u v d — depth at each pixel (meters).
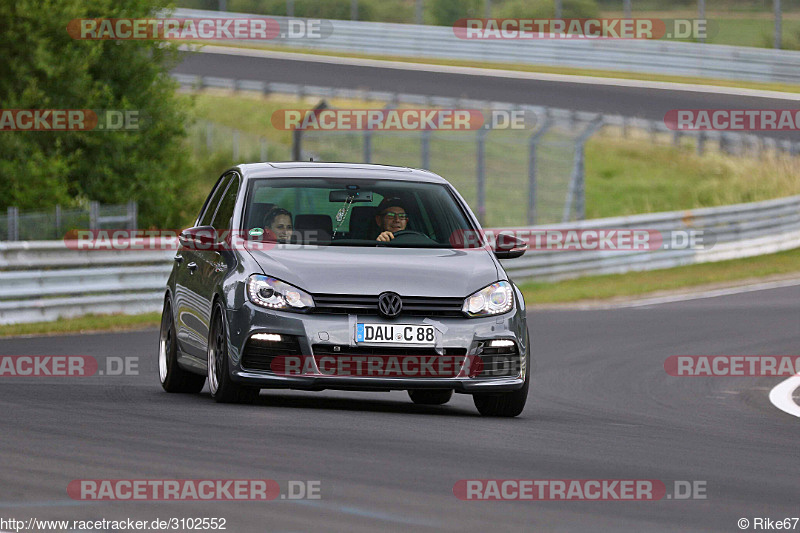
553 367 46.50
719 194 140.75
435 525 16.97
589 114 146.75
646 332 60.25
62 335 54.12
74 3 87.94
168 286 35.69
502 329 29.72
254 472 20.50
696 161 148.25
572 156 144.62
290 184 32.66
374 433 25.67
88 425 25.56
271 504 18.08
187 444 23.23
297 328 28.69
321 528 16.62
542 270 89.75
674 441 27.45
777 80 164.12
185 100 96.00
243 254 30.47
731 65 166.50
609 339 57.00
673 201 140.12
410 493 19.20
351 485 19.67
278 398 32.97
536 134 105.75
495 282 30.31
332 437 24.78
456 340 29.12
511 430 27.72
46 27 87.50
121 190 90.38
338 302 28.97
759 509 19.30
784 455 25.91
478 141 103.12
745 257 107.81
